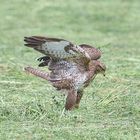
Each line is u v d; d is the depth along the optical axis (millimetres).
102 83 18250
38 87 17906
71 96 14445
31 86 18000
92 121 15258
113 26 28453
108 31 27719
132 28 28188
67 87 14484
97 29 27969
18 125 14859
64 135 14273
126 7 31281
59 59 14438
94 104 16312
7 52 22734
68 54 14250
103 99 16547
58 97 16781
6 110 15625
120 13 30328
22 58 21766
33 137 14156
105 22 29078
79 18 29422
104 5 31500
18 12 30234
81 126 14906
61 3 31500
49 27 28078
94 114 15703
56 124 15008
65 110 15469
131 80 18828
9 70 19438
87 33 27203
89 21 29125
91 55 14625
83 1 31922
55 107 15945
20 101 16406
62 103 16156
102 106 16219
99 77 18797
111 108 16156
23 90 17578
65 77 14438
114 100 16641
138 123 15164
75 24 28609
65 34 26875
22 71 19219
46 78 14555
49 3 31375
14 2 31672
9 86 18047
